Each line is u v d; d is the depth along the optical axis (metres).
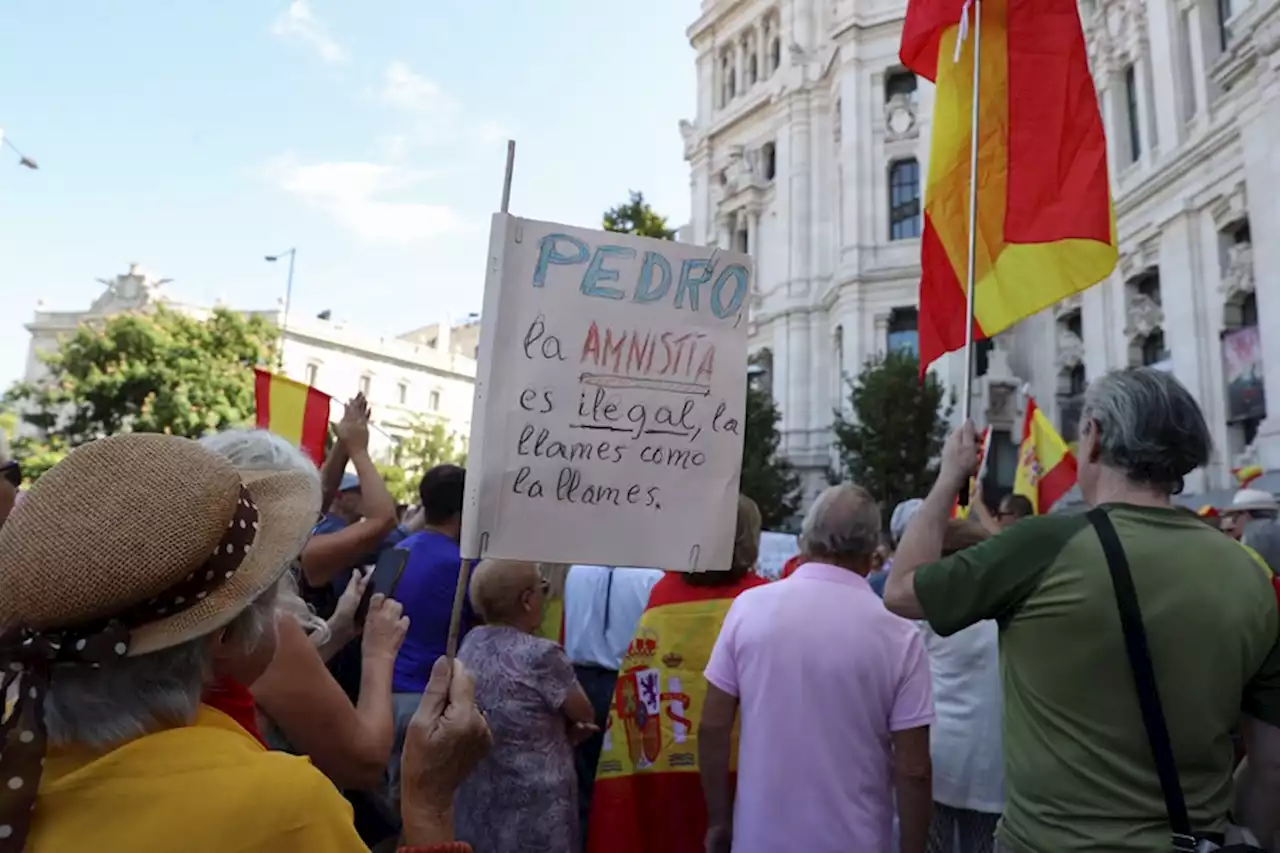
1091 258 3.27
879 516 3.16
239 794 1.20
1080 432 2.40
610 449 2.33
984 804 3.41
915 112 28.92
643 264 2.40
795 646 2.87
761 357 34.16
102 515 1.20
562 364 2.31
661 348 2.40
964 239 3.47
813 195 32.56
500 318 2.27
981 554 2.21
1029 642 2.14
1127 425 2.21
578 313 2.33
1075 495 12.31
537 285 2.30
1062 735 2.06
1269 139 14.52
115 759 1.20
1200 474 16.58
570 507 2.28
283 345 50.31
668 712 3.50
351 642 3.70
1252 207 14.98
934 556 2.39
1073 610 2.07
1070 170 3.38
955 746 3.48
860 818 2.78
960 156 3.51
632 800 3.47
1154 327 19.11
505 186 2.28
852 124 29.72
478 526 2.18
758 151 35.66
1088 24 22.20
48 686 1.18
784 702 2.85
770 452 27.22
